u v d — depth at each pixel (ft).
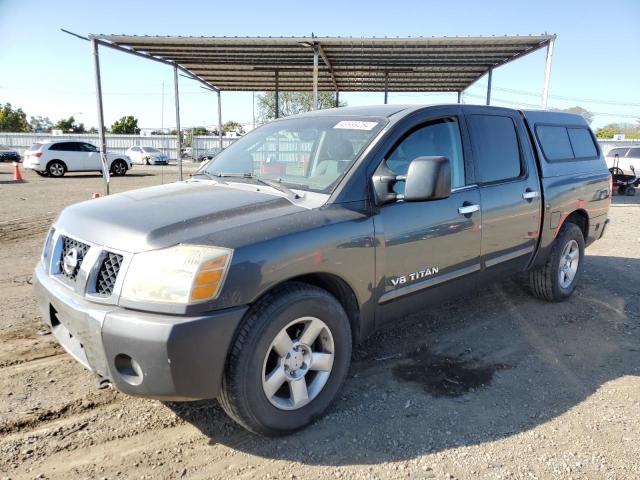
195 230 8.55
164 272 7.98
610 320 15.84
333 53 40.50
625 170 62.28
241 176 11.86
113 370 8.18
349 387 11.43
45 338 13.65
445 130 12.48
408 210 11.01
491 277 13.85
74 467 8.58
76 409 10.32
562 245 16.43
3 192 53.72
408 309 11.67
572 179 16.47
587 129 18.60
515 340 14.21
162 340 7.68
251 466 8.71
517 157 14.53
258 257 8.43
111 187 61.77
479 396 11.11
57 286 9.30
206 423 9.95
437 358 13.01
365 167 10.52
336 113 12.92
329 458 8.93
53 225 10.60
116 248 8.45
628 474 8.53
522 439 9.51
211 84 54.60
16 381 11.34
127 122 244.42
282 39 35.42
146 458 8.87
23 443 9.16
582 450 9.19
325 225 9.46
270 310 8.62
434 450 9.16
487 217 12.99
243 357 8.41
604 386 11.62
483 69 46.93
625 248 26.73
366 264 10.15
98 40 34.96
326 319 9.55
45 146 76.69
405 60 43.27
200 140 153.99
